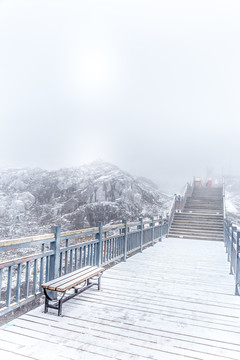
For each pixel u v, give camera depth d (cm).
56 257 420
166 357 274
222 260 856
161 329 341
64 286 361
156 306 426
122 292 490
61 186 7238
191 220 1716
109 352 279
